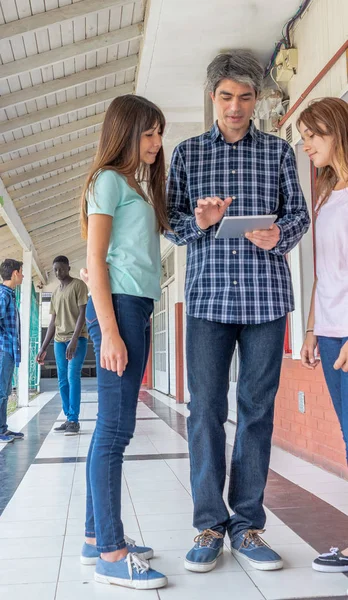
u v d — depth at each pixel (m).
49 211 9.38
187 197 2.00
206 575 1.72
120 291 1.71
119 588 1.63
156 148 1.81
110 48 4.85
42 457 3.81
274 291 1.86
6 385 4.51
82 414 6.64
